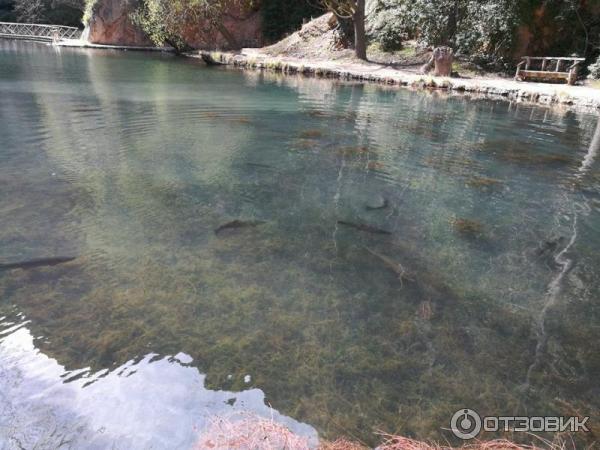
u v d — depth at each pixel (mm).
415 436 2375
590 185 6805
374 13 22688
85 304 3377
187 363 2799
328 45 22625
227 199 5684
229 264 4102
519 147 8789
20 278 3682
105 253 4160
